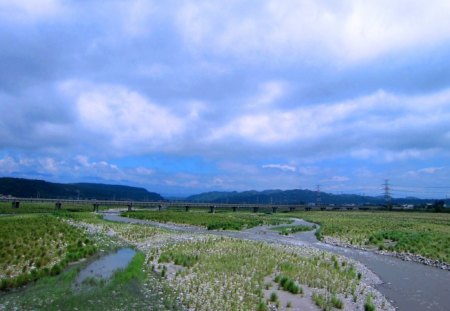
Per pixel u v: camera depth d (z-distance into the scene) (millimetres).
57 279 28734
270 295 26438
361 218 123562
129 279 28609
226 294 26031
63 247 41125
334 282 31031
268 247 47875
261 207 193875
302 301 25531
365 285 31562
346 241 61938
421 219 118750
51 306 22000
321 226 93750
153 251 43281
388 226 85750
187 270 32844
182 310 22656
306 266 36406
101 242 48844
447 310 25594
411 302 27281
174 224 93375
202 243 49562
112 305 22578
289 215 152500
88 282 27891
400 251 50375
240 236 68562
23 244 39750
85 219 86562
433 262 43156
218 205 176125
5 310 21219
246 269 33625
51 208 137375
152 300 24125
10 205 140750
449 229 80062
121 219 102750
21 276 28109
